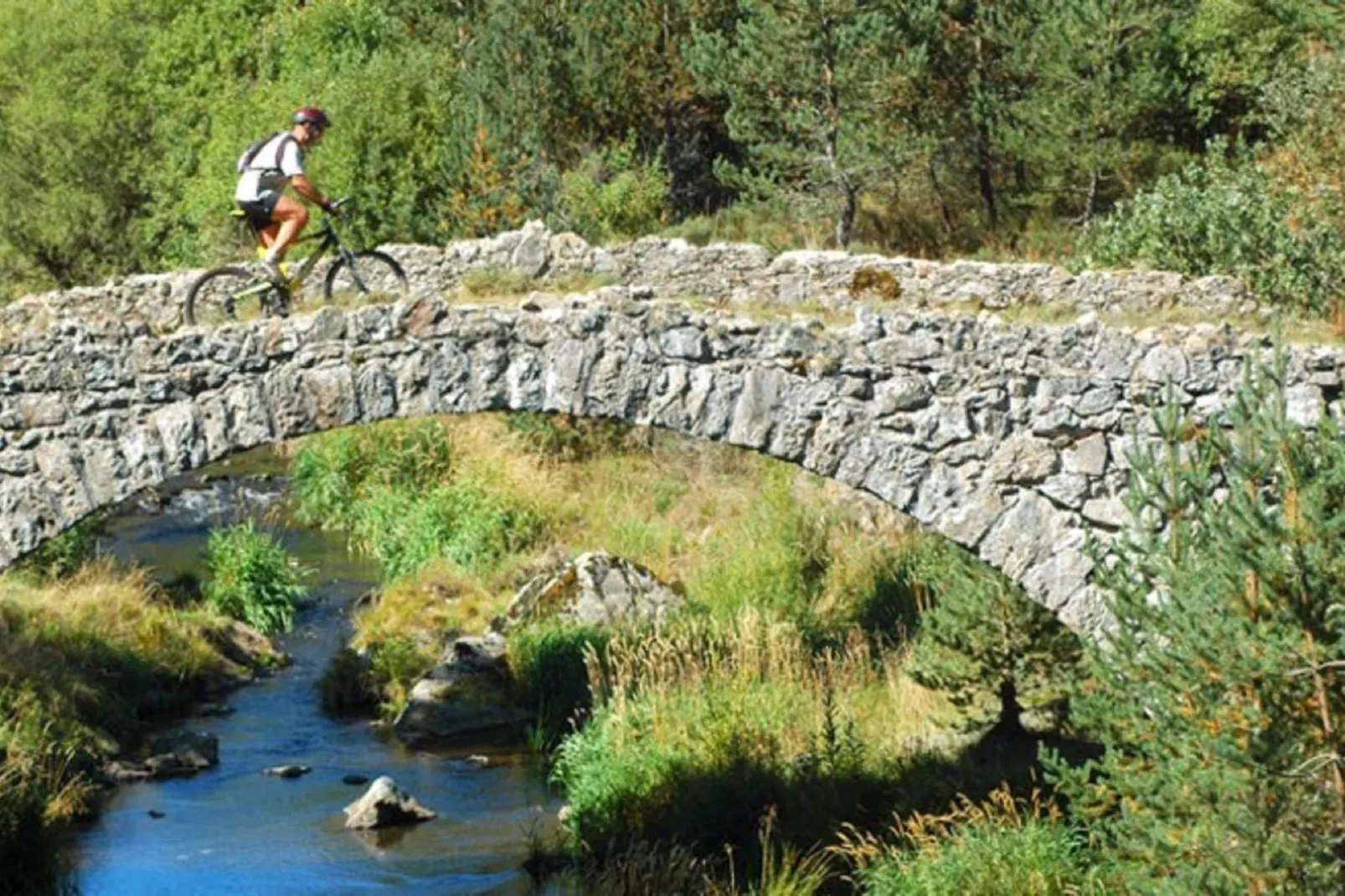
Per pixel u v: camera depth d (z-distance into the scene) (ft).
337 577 103.81
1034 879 51.72
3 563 54.85
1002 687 65.57
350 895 60.23
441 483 112.06
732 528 98.27
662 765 65.87
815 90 116.57
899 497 55.67
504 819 68.08
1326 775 43.75
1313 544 43.70
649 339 55.47
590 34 133.90
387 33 159.22
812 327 55.47
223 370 55.11
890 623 82.99
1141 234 90.68
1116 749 49.47
